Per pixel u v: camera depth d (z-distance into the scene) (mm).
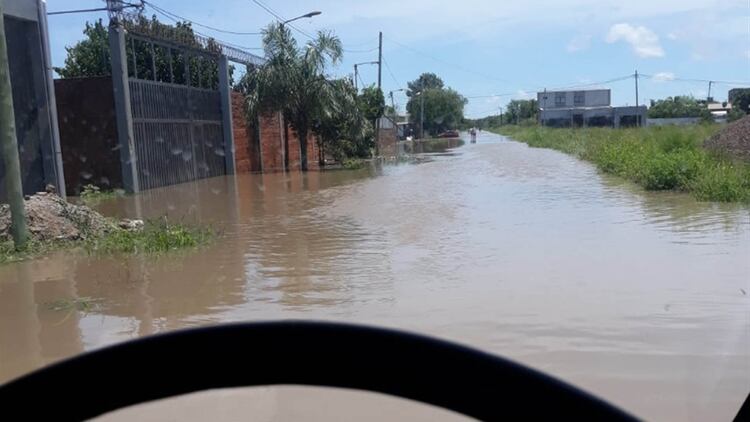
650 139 27547
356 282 7199
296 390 4160
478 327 5461
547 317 5684
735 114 66062
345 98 31312
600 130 49094
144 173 19812
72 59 32406
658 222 10664
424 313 5922
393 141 60406
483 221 11367
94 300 6859
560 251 8500
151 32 20141
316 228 11250
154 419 3744
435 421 3703
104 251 9664
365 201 15250
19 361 5137
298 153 34719
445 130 103562
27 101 14359
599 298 6230
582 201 13812
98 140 19359
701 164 15711
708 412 3803
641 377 4332
